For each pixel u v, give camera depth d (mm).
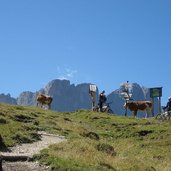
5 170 23875
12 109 47938
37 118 44281
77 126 44688
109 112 64250
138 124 52344
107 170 25703
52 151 28062
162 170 31781
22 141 31906
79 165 25297
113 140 43406
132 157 33250
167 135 44438
